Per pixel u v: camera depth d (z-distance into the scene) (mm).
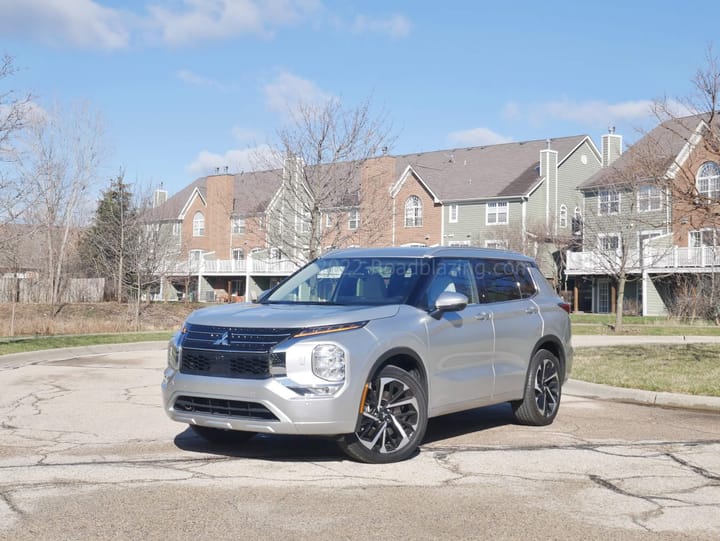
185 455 6980
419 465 6617
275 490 5719
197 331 6652
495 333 7965
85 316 33312
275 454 7023
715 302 33250
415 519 5051
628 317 38312
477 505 5395
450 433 8242
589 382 11938
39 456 6914
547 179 49438
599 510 5309
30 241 37188
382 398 6684
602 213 37594
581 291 48094
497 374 7953
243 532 4742
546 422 8758
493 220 49781
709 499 5625
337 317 6492
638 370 13461
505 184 50156
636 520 5090
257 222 25688
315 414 6125
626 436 8109
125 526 4828
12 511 5133
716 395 10742
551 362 8914
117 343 18609
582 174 52312
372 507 5305
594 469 6543
